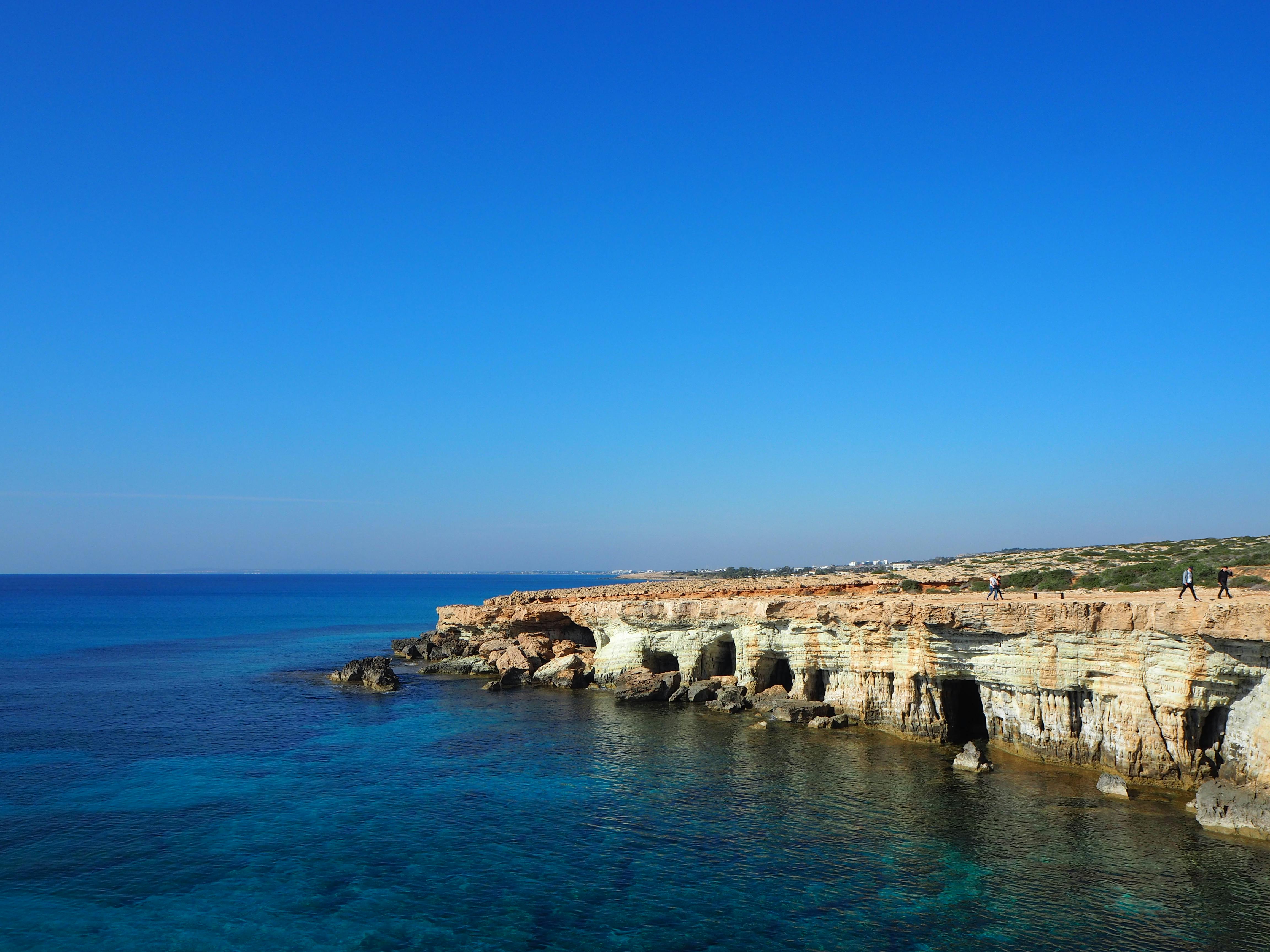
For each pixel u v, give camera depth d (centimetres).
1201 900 2394
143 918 2406
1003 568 8856
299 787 3669
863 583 7944
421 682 7025
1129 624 3381
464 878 2673
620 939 2272
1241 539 8175
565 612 7650
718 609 5869
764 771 3819
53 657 8875
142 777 3844
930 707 4309
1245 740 3014
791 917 2378
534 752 4288
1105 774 3328
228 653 9394
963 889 2514
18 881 2655
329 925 2367
